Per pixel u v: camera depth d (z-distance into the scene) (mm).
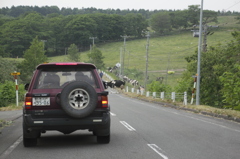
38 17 178500
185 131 11922
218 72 32969
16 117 17562
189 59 42719
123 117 17328
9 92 30062
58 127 7988
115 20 192625
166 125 13812
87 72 8344
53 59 145000
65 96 7652
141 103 33312
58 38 167625
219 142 9531
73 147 8672
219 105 32781
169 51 148625
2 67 49406
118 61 135750
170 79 77375
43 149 8469
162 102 33250
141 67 108375
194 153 7906
